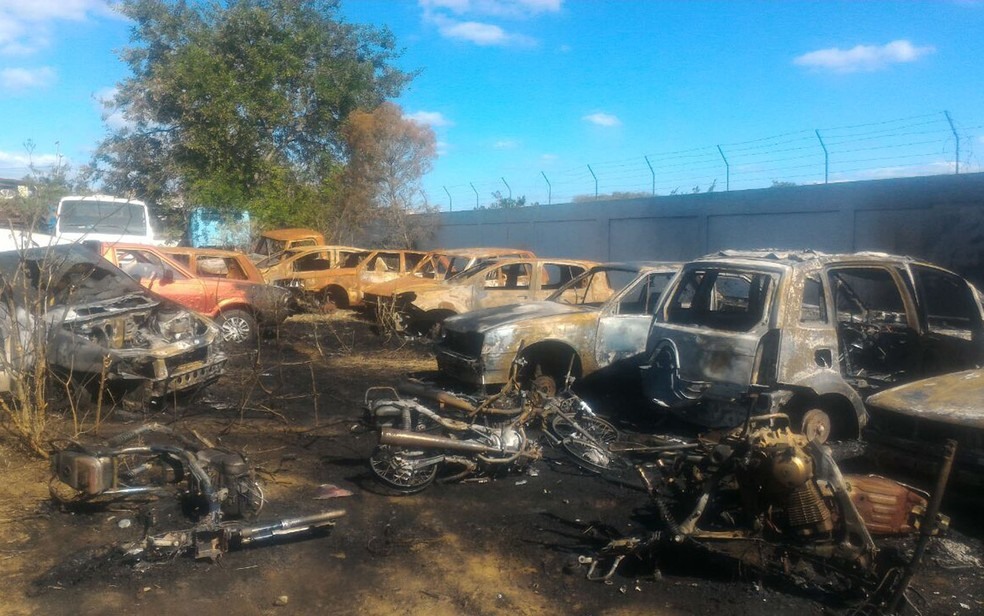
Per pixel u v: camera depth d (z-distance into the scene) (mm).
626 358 8812
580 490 6070
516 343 8312
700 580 4566
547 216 26797
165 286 11883
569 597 4363
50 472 6008
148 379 7906
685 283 7977
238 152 28891
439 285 13445
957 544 5051
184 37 31188
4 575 4418
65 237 15445
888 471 5816
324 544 4953
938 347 7566
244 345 12570
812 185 18562
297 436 7340
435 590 4414
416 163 31172
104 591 4270
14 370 6773
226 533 4660
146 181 30094
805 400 7035
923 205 16344
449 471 6199
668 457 5797
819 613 4199
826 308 7070
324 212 29891
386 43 34062
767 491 4594
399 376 10461
